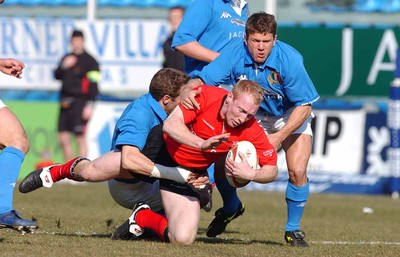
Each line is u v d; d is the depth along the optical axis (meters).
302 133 28.47
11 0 65.38
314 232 33.84
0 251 23.05
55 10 65.12
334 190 58.03
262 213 42.62
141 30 61.62
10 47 63.41
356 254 26.02
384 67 59.72
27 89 63.41
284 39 60.44
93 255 23.03
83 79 58.72
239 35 31.17
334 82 60.12
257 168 25.06
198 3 31.11
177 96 26.88
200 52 30.58
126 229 26.98
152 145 26.42
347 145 57.94
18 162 25.36
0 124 25.84
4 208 24.72
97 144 59.44
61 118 58.94
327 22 62.00
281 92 27.62
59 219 31.41
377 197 55.88
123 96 62.06
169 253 23.89
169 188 26.47
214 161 26.25
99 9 64.94
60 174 28.16
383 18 61.62
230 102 24.53
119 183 28.44
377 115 57.75
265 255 24.66
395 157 56.53
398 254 26.64
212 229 30.08
